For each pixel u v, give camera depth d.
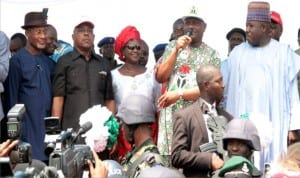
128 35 9.20
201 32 8.53
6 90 8.93
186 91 8.23
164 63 8.38
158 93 9.12
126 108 6.76
